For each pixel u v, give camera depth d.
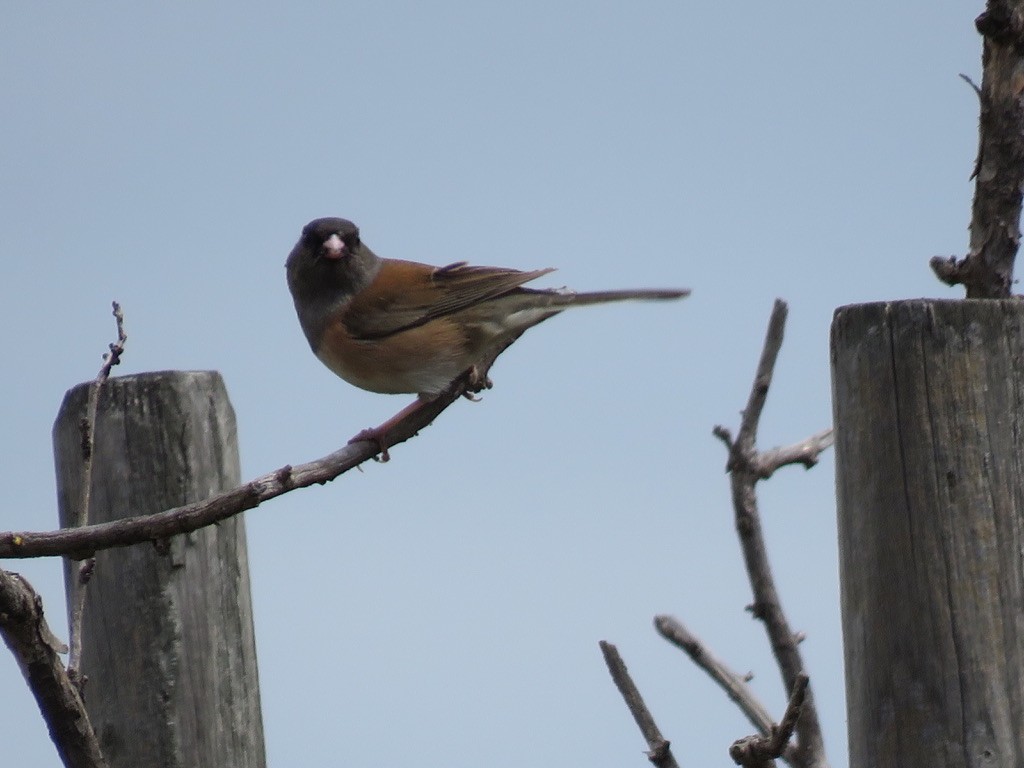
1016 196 8.27
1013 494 6.68
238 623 8.93
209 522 6.93
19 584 5.94
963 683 6.60
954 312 6.70
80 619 6.55
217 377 9.17
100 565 8.85
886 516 6.76
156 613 8.73
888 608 6.75
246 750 8.84
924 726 6.64
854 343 6.90
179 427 8.91
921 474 6.68
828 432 9.45
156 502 8.84
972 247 8.41
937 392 6.69
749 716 8.84
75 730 6.33
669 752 7.65
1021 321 6.76
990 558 6.62
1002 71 8.25
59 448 9.20
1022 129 8.21
